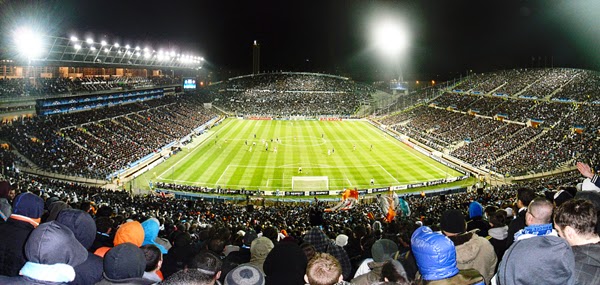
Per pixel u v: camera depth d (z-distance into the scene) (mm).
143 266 5336
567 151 54812
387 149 73875
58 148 50625
